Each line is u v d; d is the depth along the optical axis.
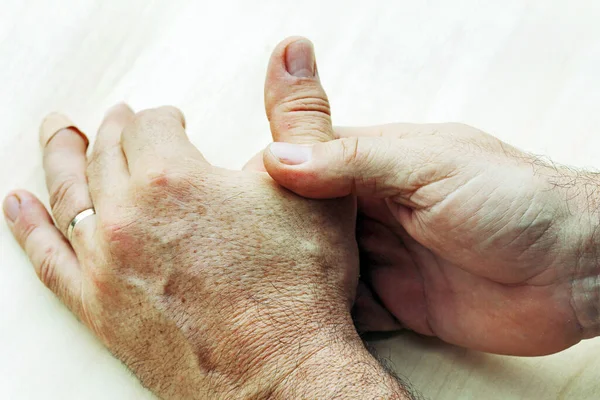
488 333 0.51
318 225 0.49
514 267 0.49
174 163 0.49
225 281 0.48
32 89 0.56
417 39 0.59
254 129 0.57
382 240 0.53
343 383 0.47
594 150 0.58
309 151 0.48
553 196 0.48
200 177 0.49
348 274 0.50
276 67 0.50
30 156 0.55
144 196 0.49
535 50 0.60
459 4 0.60
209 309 0.48
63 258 0.52
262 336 0.48
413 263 0.53
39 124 0.55
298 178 0.48
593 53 0.60
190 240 0.49
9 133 0.55
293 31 0.59
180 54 0.57
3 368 0.52
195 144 0.56
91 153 0.53
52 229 0.53
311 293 0.49
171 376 0.50
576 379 0.52
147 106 0.56
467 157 0.48
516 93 0.59
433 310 0.52
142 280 0.49
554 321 0.50
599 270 0.49
